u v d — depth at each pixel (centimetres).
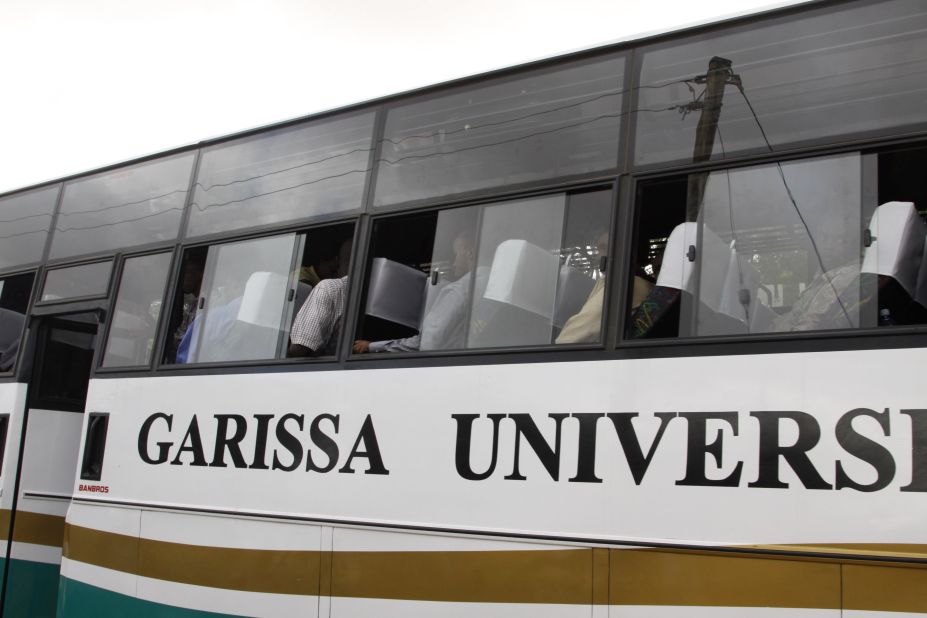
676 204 424
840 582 345
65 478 694
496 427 433
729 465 372
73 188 707
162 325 596
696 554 373
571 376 418
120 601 562
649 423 394
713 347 387
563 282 443
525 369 431
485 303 464
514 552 416
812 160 399
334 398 491
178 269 608
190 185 625
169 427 563
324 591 472
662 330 407
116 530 573
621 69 455
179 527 541
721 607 365
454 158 500
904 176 382
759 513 363
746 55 423
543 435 419
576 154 457
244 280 571
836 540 348
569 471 409
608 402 405
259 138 596
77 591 588
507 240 468
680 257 415
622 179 438
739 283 400
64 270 686
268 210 576
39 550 671
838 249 386
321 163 557
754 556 361
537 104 478
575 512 403
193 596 525
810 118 402
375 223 518
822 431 358
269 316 548
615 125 449
